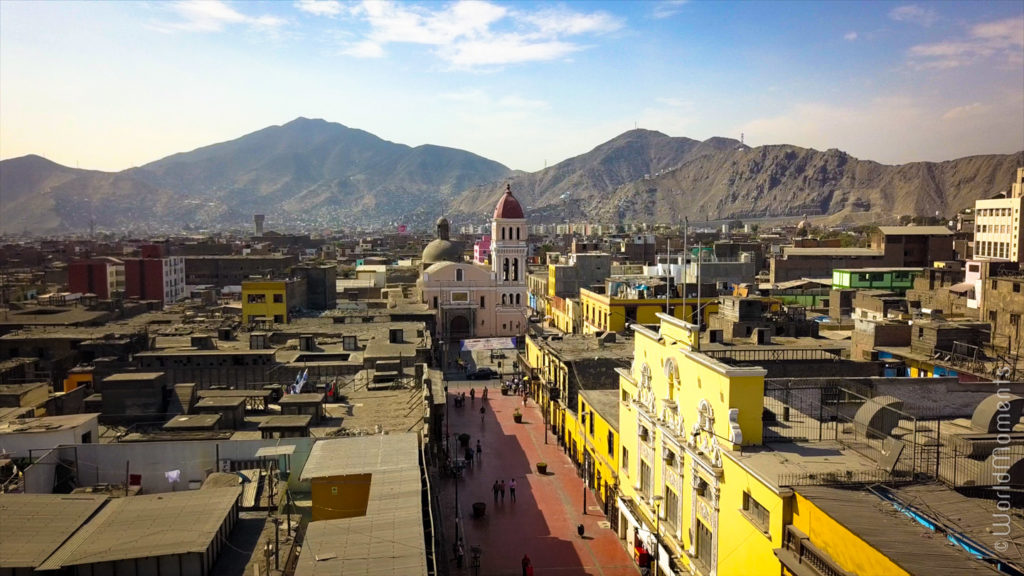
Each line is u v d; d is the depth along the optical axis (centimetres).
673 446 3634
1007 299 5125
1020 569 1925
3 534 2411
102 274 12950
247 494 3216
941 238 12406
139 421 4319
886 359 5078
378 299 12962
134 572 2308
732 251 12950
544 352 7800
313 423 4081
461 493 5706
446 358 11338
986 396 3491
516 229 12950
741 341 5350
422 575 2141
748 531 2758
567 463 6419
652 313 8850
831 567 2170
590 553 4622
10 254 19975
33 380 5341
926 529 2103
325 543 2356
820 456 2825
